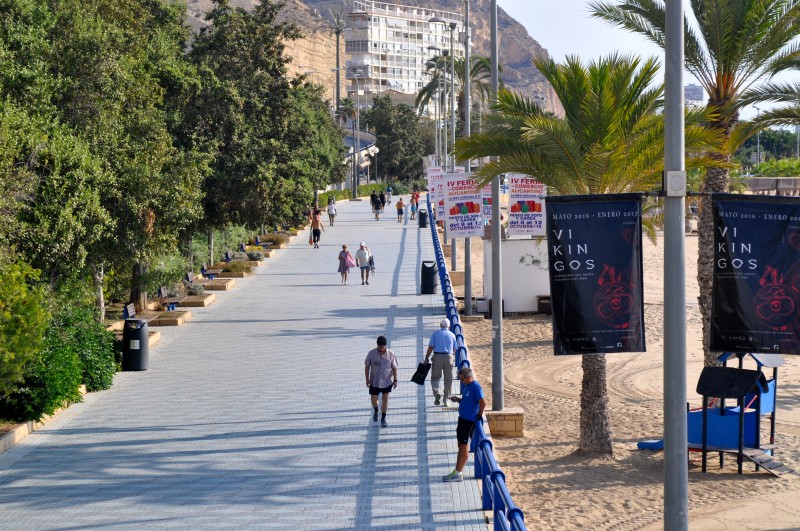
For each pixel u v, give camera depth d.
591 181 18.45
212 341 27.75
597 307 12.61
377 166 122.88
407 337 27.98
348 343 27.08
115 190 22.70
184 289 37.16
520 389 24.19
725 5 19.92
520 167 18.41
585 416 18.20
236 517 13.01
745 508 15.34
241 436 17.42
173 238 26.22
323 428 17.89
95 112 22.69
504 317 34.69
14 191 18.09
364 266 40.19
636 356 28.70
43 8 22.11
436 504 13.37
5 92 20.39
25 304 16.69
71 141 20.66
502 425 19.59
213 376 22.95
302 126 39.25
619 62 18.12
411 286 39.25
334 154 71.19
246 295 37.22
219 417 18.91
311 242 53.94
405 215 68.81
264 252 50.19
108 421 18.73
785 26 20.25
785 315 11.55
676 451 9.79
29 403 18.19
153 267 32.06
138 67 25.75
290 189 36.38
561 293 12.64
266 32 36.56
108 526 12.70
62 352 19.64
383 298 36.16
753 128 21.34
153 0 35.41
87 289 25.38
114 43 23.55
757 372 17.28
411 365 23.89
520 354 28.31
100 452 16.52
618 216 12.58
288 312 33.00
